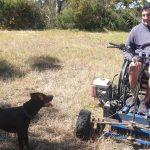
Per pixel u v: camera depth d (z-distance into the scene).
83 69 5.59
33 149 2.74
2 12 14.38
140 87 2.89
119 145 2.82
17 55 6.37
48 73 5.18
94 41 9.81
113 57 6.91
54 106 3.68
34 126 3.14
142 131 2.63
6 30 13.23
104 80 3.51
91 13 15.97
